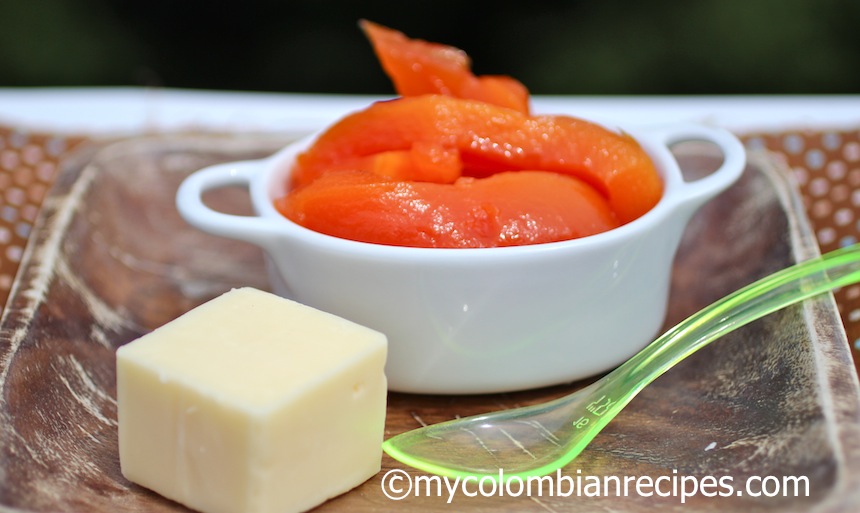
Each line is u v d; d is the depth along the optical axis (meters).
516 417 0.40
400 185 0.40
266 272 0.47
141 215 0.49
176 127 0.55
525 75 0.94
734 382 0.40
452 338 0.40
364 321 0.40
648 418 0.40
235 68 0.95
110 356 0.42
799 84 0.92
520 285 0.39
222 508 0.36
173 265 0.47
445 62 0.45
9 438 0.37
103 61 0.93
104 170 0.49
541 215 0.40
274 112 0.57
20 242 0.48
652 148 0.44
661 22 0.92
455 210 0.40
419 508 0.37
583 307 0.40
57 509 0.35
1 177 0.51
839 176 0.50
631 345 0.42
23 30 0.91
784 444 0.37
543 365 0.41
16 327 0.40
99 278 0.45
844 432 0.36
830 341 0.39
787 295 0.41
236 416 0.35
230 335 0.37
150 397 0.36
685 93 0.93
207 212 0.42
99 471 0.38
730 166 0.43
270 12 0.95
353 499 0.37
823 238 0.48
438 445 0.39
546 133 0.42
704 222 0.48
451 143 0.42
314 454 0.36
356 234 0.40
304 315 0.38
